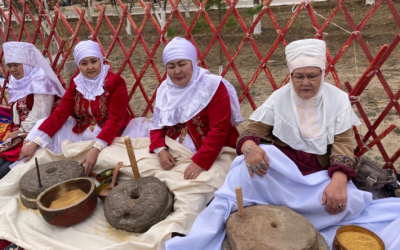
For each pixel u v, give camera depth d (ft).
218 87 7.73
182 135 8.23
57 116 9.24
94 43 8.88
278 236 5.51
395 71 17.49
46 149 8.98
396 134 11.35
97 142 8.57
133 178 7.68
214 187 7.38
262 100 15.58
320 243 5.83
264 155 6.49
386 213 6.36
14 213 7.34
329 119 6.63
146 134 9.54
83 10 10.86
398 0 32.22
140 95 17.89
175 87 7.98
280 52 23.79
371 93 15.01
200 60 9.68
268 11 8.47
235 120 8.42
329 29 27.58
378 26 26.45
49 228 7.01
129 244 6.17
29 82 9.75
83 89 9.04
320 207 6.25
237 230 5.77
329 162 6.87
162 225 6.42
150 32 32.96
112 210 6.59
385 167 8.44
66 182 7.43
